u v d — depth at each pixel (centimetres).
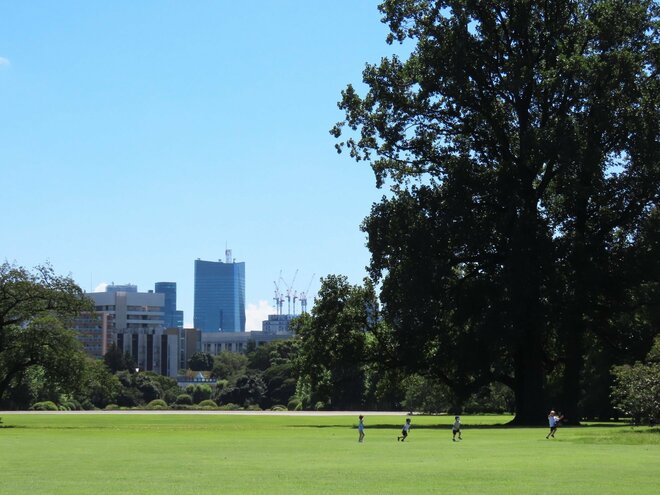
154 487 3594
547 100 9806
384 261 10094
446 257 9906
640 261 9750
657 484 3650
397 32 10256
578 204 9981
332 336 10862
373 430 9019
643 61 9831
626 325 10362
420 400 18462
